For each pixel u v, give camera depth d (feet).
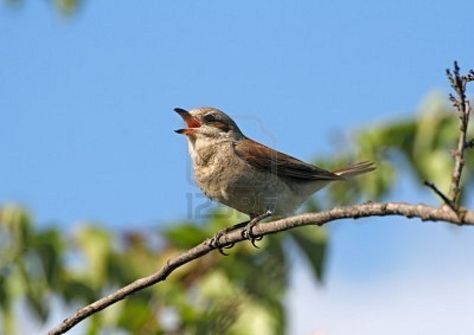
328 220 27.94
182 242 41.68
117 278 41.19
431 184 23.76
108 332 41.16
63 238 41.47
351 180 41.86
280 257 40.32
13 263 40.86
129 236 41.91
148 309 40.93
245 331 39.19
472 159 38.14
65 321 32.83
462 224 23.56
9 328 40.86
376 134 40.73
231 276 40.14
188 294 41.04
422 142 39.73
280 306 39.65
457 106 25.32
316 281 40.55
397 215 25.32
